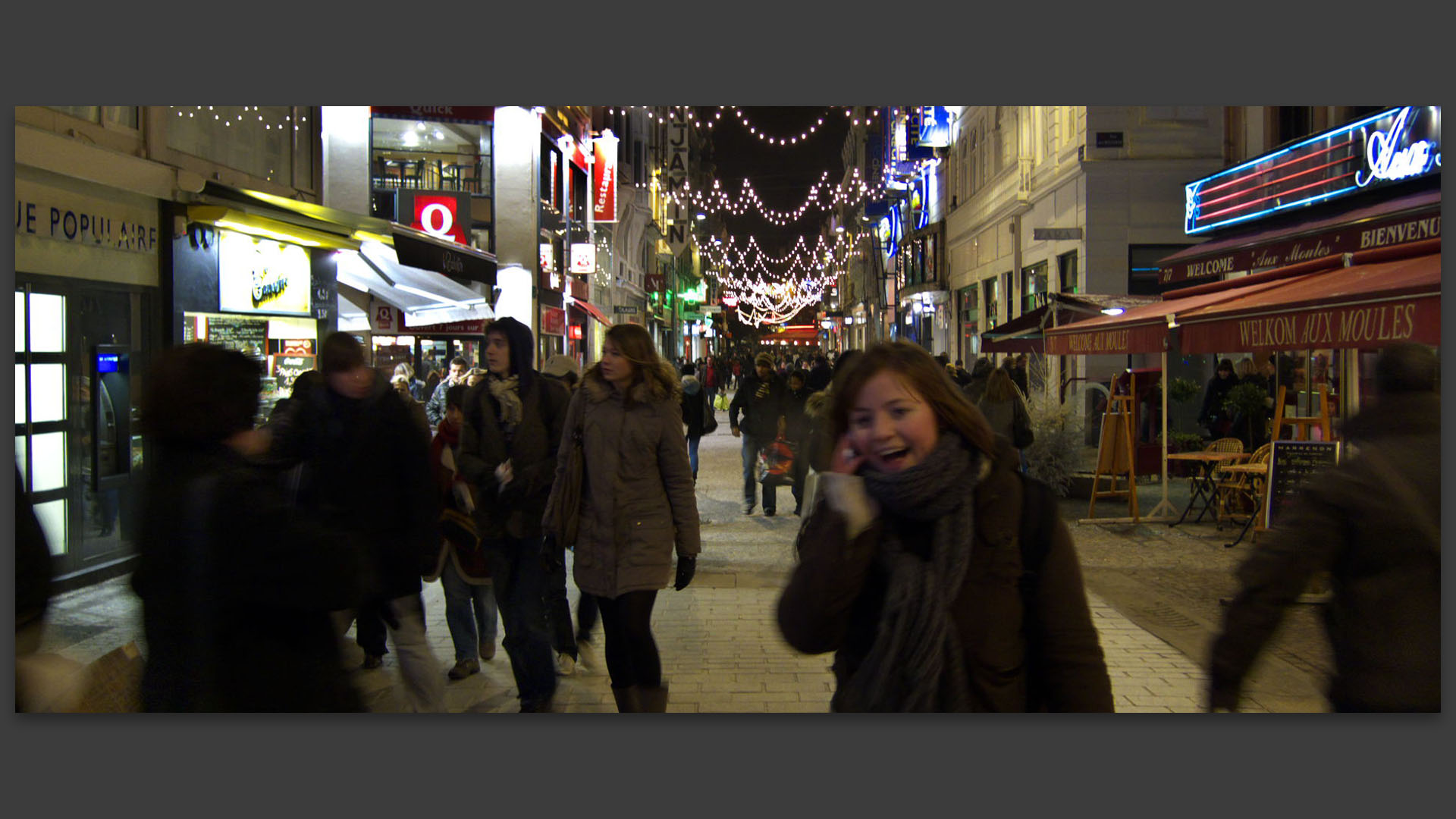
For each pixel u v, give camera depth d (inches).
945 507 75.9
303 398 160.9
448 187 800.3
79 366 302.0
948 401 76.4
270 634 104.2
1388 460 94.2
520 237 804.6
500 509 176.6
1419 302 215.2
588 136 1090.1
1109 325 371.9
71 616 258.2
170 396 104.3
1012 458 78.9
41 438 285.9
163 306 338.0
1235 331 283.3
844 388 78.7
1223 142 653.9
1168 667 205.6
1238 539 351.6
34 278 278.8
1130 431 392.2
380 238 446.9
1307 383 442.0
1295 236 476.4
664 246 1815.9
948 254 1272.1
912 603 74.7
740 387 427.5
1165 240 663.1
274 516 104.0
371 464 156.8
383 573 156.1
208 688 102.0
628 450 162.1
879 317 1923.0
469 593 205.2
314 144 451.5
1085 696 76.0
